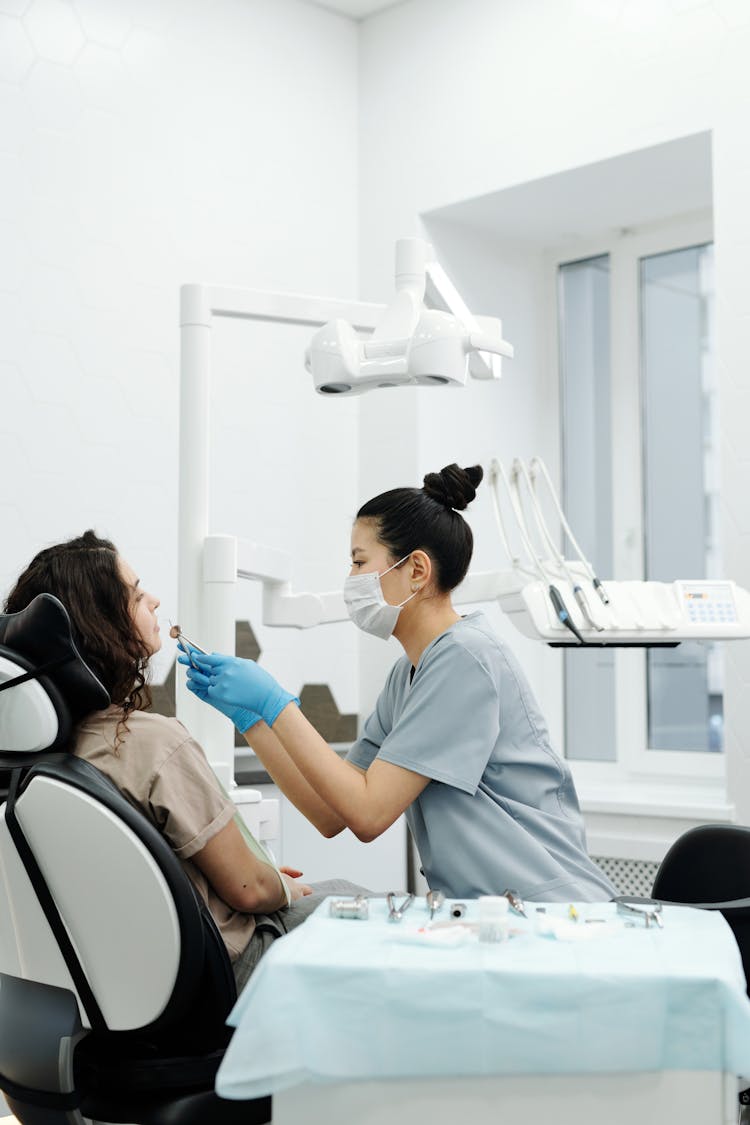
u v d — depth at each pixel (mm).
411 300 2111
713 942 1366
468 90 3576
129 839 1472
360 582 1846
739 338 2973
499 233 3830
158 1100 1522
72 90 3172
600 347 3852
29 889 1532
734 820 2928
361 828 1701
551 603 2168
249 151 3566
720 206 3023
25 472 3029
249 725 1857
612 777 3713
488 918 1354
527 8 3443
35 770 1505
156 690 3232
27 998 1575
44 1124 1528
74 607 1685
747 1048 1222
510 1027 1245
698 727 3557
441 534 1843
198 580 2199
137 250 3287
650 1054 1239
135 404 3254
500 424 3822
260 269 3576
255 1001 1260
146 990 1493
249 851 1678
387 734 2010
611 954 1312
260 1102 1568
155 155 3344
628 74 3223
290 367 3641
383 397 3725
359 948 1324
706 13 3074
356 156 3861
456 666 1759
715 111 3049
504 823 1745
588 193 3492
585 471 3869
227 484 3471
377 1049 1254
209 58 3484
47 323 3092
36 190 3090
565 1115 1253
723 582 2277
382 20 3816
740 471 2951
